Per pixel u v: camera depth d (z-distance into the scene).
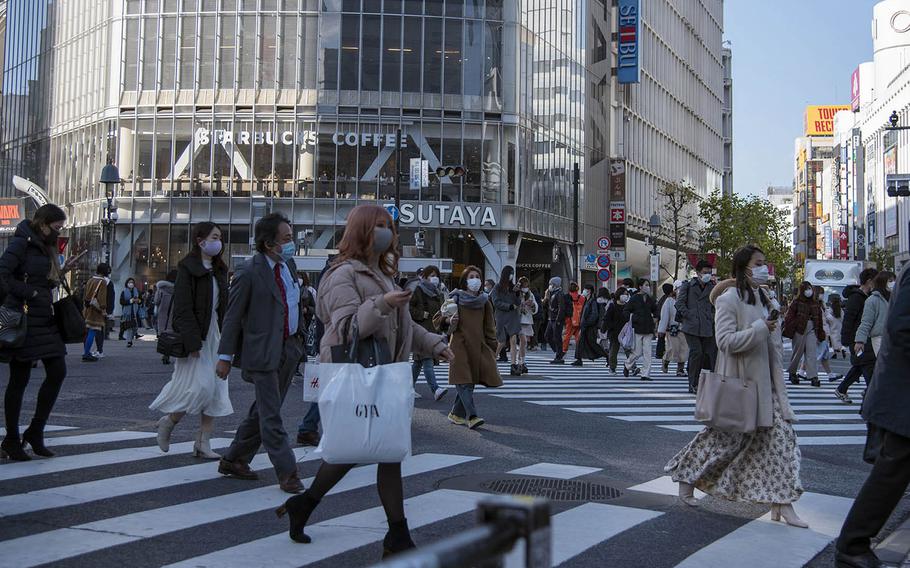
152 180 40.25
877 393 4.41
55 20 47.59
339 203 39.69
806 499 6.17
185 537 4.71
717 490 5.50
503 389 14.18
